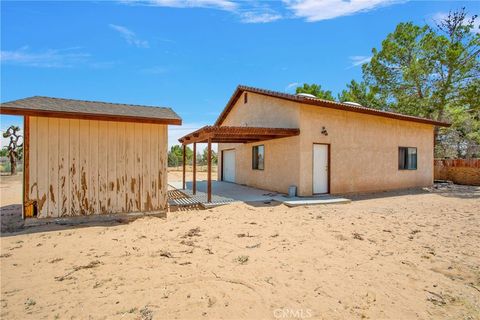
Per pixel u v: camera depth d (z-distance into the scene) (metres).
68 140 6.82
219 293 3.34
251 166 14.84
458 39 16.77
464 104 16.14
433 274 3.92
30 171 6.50
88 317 2.81
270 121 12.68
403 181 13.66
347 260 4.43
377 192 12.64
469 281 3.71
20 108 6.11
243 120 15.66
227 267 4.14
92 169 7.03
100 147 7.11
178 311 2.94
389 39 18.75
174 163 36.91
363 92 21.27
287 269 4.07
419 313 2.95
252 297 3.25
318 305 3.09
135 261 4.37
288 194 10.91
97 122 7.09
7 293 3.32
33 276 3.80
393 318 2.85
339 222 7.02
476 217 7.64
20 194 12.34
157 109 8.63
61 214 6.76
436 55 16.06
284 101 11.62
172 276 3.81
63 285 3.53
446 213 8.20
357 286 3.54
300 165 10.59
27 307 3.00
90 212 7.01
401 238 5.65
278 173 12.07
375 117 12.61
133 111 7.72
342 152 11.59
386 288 3.50
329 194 11.19
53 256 4.59
